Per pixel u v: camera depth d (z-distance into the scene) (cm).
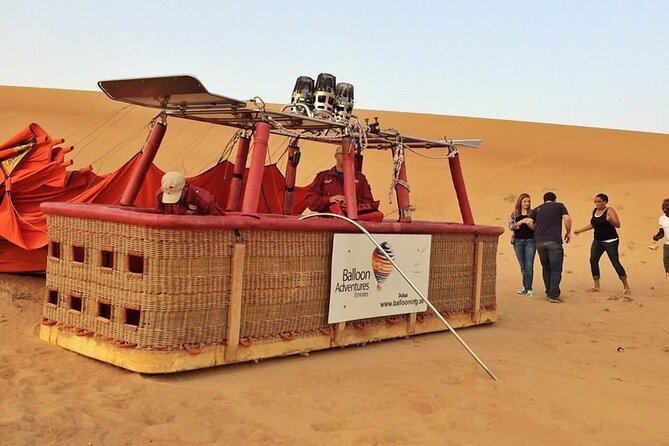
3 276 959
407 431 525
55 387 565
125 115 5709
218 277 639
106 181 934
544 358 805
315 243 730
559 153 5072
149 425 498
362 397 601
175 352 611
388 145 967
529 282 1384
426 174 3916
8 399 522
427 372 702
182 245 610
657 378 743
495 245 1008
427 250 868
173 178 654
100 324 641
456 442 510
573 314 1157
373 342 816
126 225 618
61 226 689
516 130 5962
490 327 992
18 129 5156
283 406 562
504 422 563
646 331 1021
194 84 655
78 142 4616
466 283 953
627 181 3891
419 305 862
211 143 4559
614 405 631
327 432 515
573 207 3150
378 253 798
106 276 637
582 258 2119
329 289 745
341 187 855
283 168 3781
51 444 448
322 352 752
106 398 543
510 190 3616
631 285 1600
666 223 1444
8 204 953
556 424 567
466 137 5694
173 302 607
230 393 584
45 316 708
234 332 650
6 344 683
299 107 829
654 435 555
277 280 692
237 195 909
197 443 474
